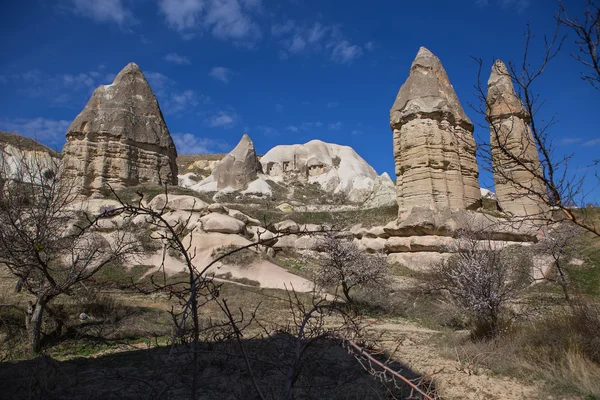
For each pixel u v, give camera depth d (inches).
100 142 882.1
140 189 843.4
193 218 711.7
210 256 613.9
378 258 533.0
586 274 600.7
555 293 541.3
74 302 365.4
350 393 193.3
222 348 248.4
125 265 535.8
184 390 191.0
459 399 194.5
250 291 530.9
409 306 488.4
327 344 250.8
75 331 294.4
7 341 261.7
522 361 241.3
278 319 378.9
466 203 877.2
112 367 225.3
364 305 493.7
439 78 954.7
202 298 455.5
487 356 258.2
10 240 263.4
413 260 786.2
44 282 277.6
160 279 530.9
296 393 191.0
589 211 772.0
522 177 792.3
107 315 339.9
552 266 625.9
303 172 2628.0
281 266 684.7
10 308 308.5
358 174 2522.1
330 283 479.8
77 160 860.0
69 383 196.4
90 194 842.8
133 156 908.0
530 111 177.8
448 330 367.9
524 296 488.1
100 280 495.5
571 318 273.3
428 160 864.3
